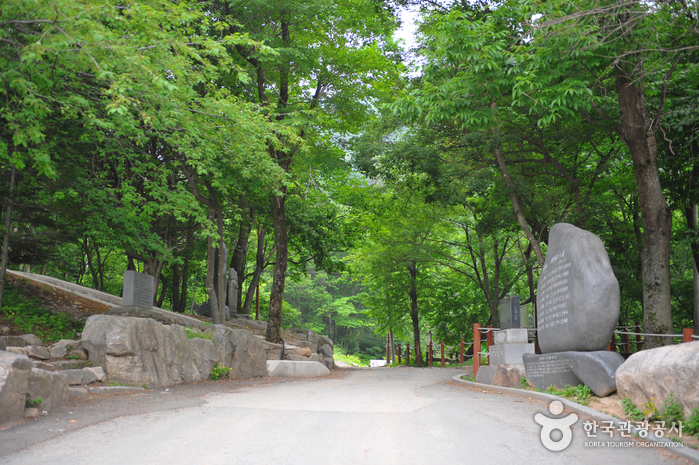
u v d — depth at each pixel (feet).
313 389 37.47
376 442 18.45
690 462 15.87
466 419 23.06
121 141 43.19
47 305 50.19
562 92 37.70
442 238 100.58
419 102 45.55
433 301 114.62
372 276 115.65
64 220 45.42
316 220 85.71
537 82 39.04
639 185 40.96
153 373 35.45
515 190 56.18
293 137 41.60
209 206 65.31
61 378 24.76
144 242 48.03
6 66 28.43
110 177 53.93
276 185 46.83
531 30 37.45
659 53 39.55
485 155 60.08
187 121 36.45
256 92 64.64
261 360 53.11
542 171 62.28
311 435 19.54
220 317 66.18
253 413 24.38
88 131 40.83
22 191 41.65
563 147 58.75
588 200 59.16
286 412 24.80
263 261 99.50
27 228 52.65
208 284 65.57
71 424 20.77
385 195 84.02
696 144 44.68
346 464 15.69
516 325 46.62
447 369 77.10
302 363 58.34
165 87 30.55
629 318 79.61
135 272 53.47
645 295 40.32
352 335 247.09
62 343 33.94
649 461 16.05
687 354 20.17
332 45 62.69
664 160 46.32
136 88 30.96
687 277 72.02
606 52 38.78
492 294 106.42
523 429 20.77
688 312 71.31
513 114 57.11
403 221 92.48
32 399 22.35
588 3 36.60
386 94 66.08
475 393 35.55
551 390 32.17
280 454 16.79
